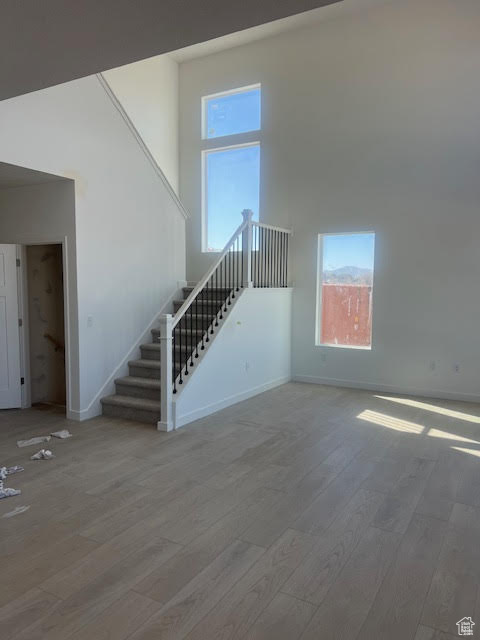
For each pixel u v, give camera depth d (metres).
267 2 1.97
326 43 6.42
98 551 2.52
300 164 6.70
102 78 4.99
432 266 5.87
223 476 3.51
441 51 5.70
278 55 6.80
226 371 5.45
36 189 5.00
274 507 3.02
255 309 5.99
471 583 2.25
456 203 5.70
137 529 2.74
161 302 6.12
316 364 6.76
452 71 5.65
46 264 5.82
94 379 5.12
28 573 2.32
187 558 2.45
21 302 5.41
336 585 2.23
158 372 5.36
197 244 7.73
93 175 4.97
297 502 3.09
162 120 7.45
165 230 6.15
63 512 2.95
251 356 5.95
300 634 1.92
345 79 6.31
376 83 6.11
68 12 2.04
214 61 7.37
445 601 2.12
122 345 5.49
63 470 3.62
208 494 3.21
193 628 1.95
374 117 6.14
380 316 6.23
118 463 3.76
